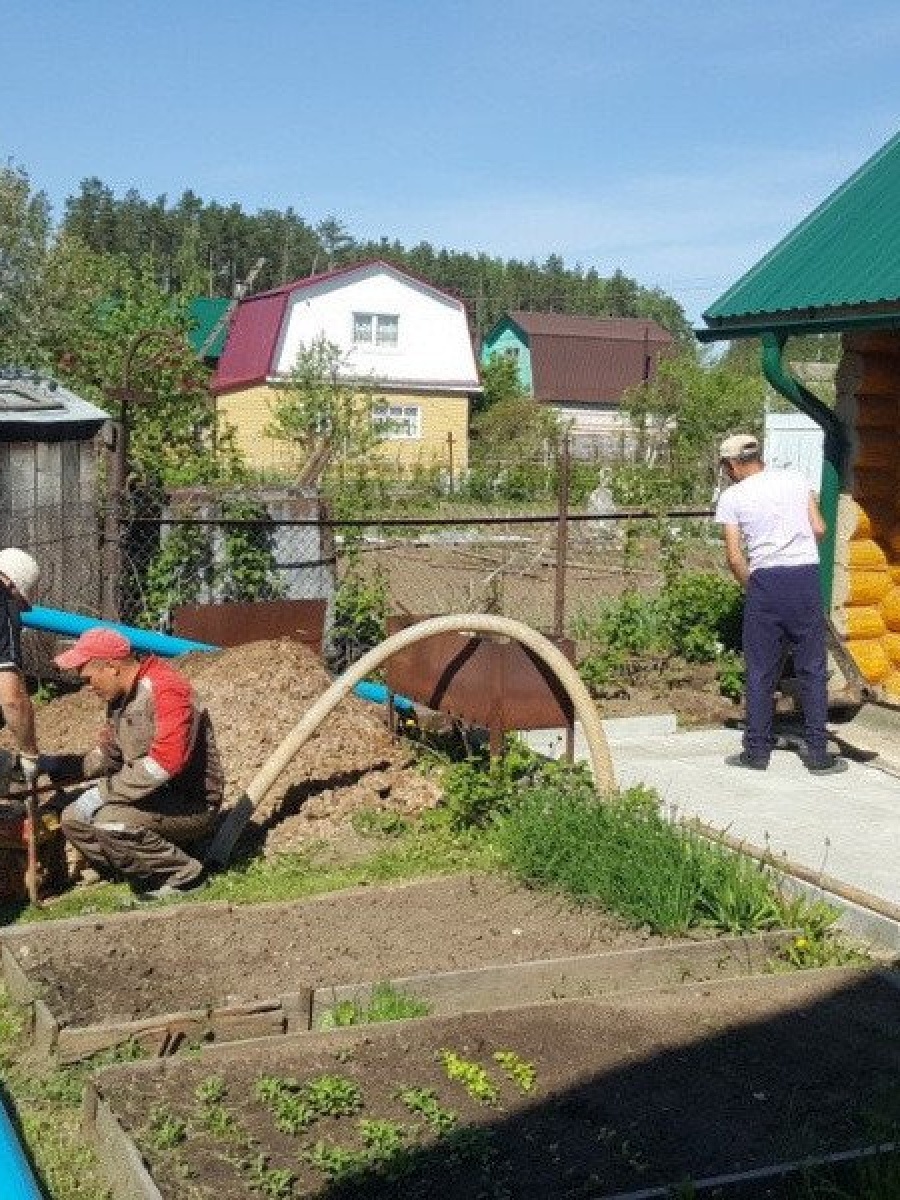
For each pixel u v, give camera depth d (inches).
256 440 1622.8
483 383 1935.3
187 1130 176.6
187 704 274.5
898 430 395.9
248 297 1815.9
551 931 249.3
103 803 273.4
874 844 292.5
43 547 448.5
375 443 1266.0
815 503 348.5
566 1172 169.6
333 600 467.8
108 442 470.9
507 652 311.3
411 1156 171.2
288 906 260.5
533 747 368.8
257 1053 197.3
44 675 442.3
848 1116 184.2
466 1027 207.6
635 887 253.3
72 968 232.2
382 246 5920.3
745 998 222.5
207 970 232.5
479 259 5974.4
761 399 1437.0
